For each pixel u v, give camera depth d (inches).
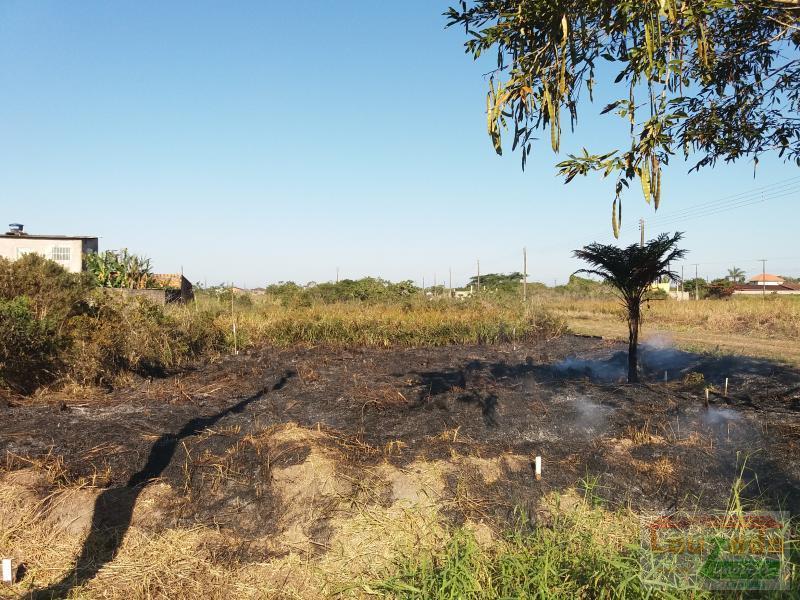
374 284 1050.7
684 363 410.0
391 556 139.6
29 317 311.1
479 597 119.0
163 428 234.2
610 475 176.2
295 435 200.8
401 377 351.6
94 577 136.3
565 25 129.7
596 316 1077.8
